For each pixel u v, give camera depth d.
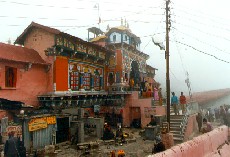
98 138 20.59
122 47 28.91
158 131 21.25
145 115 26.83
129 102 27.98
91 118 21.41
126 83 29.41
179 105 25.47
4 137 15.68
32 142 15.98
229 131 14.91
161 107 26.59
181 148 7.93
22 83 19.78
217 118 30.14
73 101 24.00
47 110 19.55
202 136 10.61
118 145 18.67
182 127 21.19
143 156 15.45
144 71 35.59
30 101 20.41
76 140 18.67
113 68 29.33
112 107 28.19
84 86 25.69
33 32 23.06
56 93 21.73
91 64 26.92
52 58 21.95
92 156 15.48
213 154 10.98
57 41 21.81
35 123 16.17
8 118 17.77
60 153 16.16
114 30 32.16
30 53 21.55
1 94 18.02
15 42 23.80
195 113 26.09
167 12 19.48
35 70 21.03
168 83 19.20
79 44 24.19
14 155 11.84
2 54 18.28
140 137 21.91
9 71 18.86
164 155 6.64
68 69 23.47
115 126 27.33
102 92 27.70
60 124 18.80
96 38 31.52
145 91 31.95
